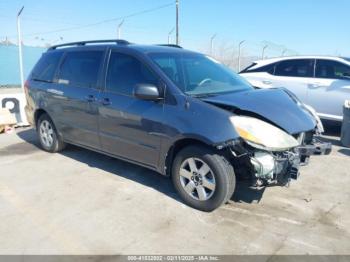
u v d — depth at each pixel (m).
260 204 4.04
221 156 3.64
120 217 3.73
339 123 8.16
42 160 5.68
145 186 4.56
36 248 3.18
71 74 5.35
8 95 8.22
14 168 5.30
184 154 3.86
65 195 4.29
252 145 3.41
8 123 7.85
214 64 5.02
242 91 4.41
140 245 3.22
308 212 3.87
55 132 5.85
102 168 5.25
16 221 3.66
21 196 4.27
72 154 5.98
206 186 3.76
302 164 4.01
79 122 5.15
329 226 3.57
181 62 4.55
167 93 3.97
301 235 3.39
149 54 4.39
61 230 3.48
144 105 4.15
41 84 5.89
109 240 3.30
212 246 3.20
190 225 3.56
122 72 4.55
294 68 8.01
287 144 3.57
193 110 3.72
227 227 3.52
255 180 3.61
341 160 5.76
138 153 4.35
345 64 7.44
